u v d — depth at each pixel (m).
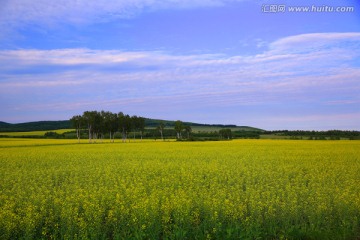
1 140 87.69
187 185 17.67
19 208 12.88
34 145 65.12
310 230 10.07
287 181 19.50
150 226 10.27
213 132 136.12
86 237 9.44
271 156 34.88
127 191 15.16
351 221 11.05
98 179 20.55
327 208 12.10
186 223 10.71
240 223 10.96
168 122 178.38
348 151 40.91
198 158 33.78
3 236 10.13
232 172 21.88
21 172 24.77
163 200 13.39
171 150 46.12
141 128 112.00
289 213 11.52
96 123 99.44
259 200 13.54
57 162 31.20
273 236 10.13
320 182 18.77
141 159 33.47
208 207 11.91
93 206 12.02
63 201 13.83
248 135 115.06
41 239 10.02
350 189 16.47
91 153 41.69
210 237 9.53
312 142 68.88
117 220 11.25
